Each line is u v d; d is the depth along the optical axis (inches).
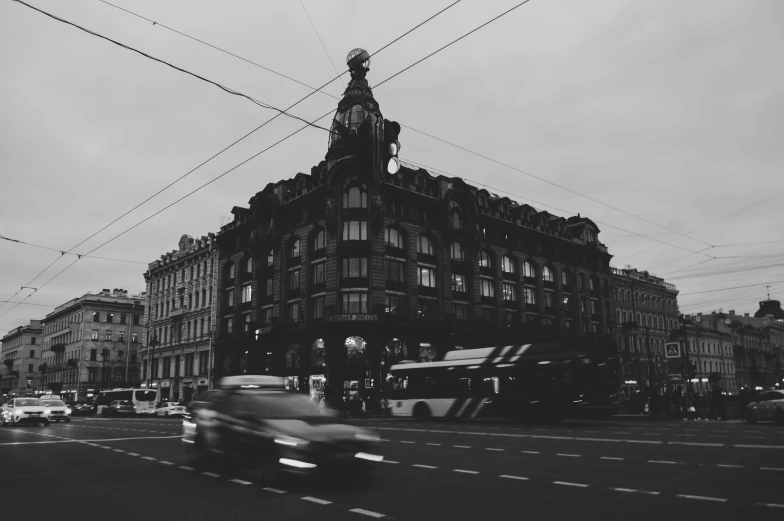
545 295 2539.4
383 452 595.5
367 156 412.8
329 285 1905.8
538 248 2554.1
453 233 2154.3
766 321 4439.0
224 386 653.9
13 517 318.7
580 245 2755.9
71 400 3523.6
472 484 406.3
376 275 1887.3
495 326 2209.6
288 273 2135.8
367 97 1984.5
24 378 4729.3
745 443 638.5
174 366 2819.9
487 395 1182.3
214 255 2623.0
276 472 398.3
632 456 543.8
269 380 674.8
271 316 2158.0
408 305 1972.2
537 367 1126.4
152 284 3166.8
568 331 2573.8
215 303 2556.6
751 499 345.7
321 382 1879.9
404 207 2046.0
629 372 2898.6
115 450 638.5
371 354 1811.0
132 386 3631.9
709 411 1261.1
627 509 325.7
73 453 611.8
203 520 309.0
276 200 2186.3
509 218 2423.7
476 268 2217.0
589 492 374.3
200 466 499.2
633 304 2915.8
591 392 1076.5
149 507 340.5
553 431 868.6
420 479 428.1
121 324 3720.5
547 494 369.4
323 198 1983.3
